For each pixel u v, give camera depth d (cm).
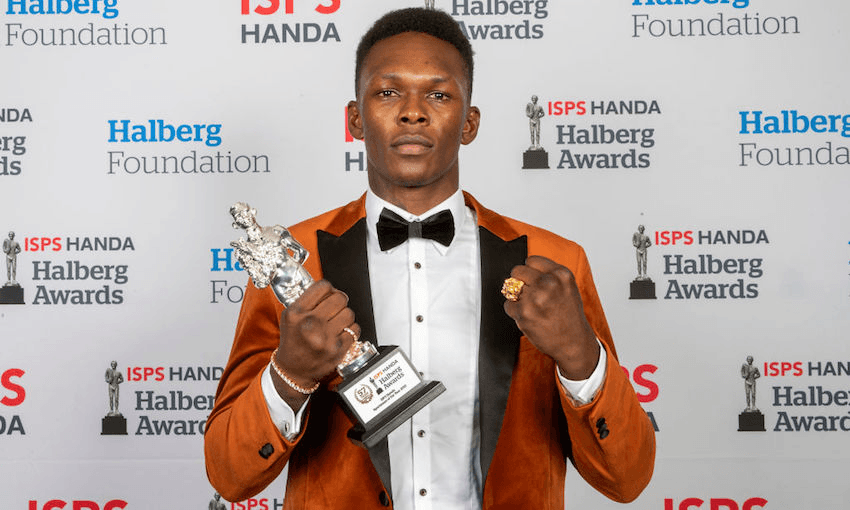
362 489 154
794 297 267
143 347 269
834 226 267
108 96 272
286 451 143
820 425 264
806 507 263
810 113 269
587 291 169
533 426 157
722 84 270
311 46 273
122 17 273
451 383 160
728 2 270
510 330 158
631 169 270
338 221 171
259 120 272
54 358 268
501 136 271
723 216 269
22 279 269
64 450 267
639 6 271
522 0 271
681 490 264
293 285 137
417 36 161
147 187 271
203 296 270
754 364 266
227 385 162
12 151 271
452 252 169
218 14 273
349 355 136
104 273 270
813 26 269
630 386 150
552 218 271
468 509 157
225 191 272
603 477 153
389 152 157
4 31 272
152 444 268
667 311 268
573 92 271
